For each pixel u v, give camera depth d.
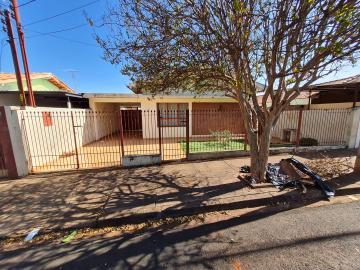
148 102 12.55
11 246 3.09
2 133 5.75
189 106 12.94
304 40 3.28
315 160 6.70
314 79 3.96
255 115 5.25
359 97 9.63
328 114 9.20
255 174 4.96
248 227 3.37
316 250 2.74
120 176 5.85
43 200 4.45
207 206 4.01
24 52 6.81
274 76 3.94
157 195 4.51
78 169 6.58
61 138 8.57
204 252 2.79
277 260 2.58
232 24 3.57
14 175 5.93
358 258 2.58
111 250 2.91
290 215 3.71
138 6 3.73
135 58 4.27
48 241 3.19
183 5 3.60
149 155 6.88
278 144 9.55
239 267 2.49
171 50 4.12
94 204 4.21
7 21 6.10
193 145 10.50
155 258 2.71
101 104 13.51
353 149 8.54
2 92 9.09
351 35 3.15
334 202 4.18
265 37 3.77
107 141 12.40
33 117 6.64
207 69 4.19
